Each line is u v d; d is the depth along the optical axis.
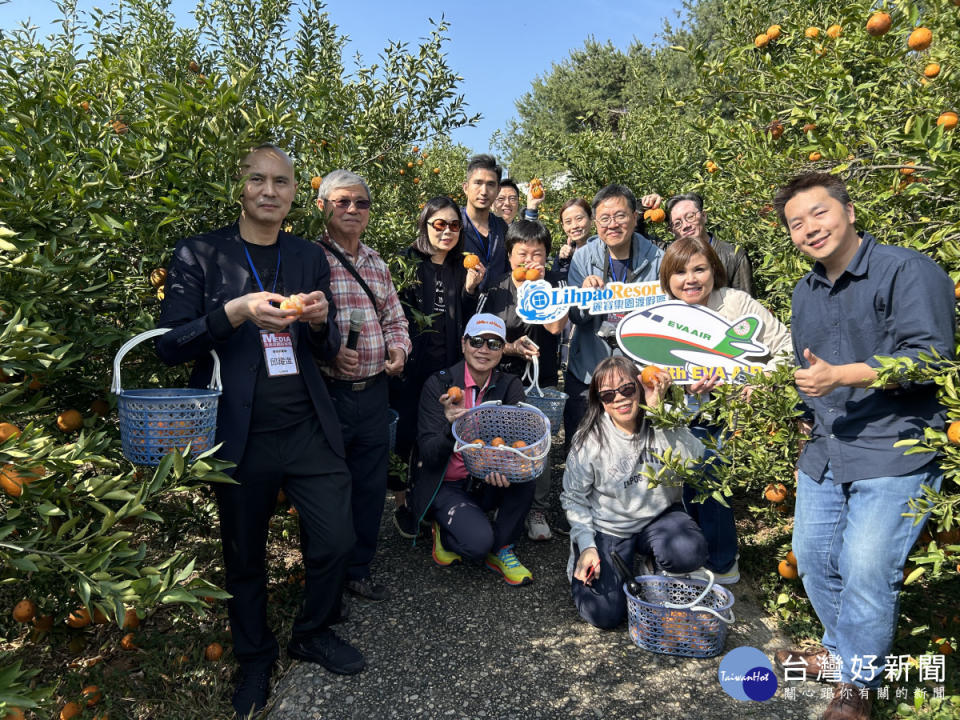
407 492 3.55
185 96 2.39
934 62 2.57
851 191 2.52
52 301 2.10
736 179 2.97
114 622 2.88
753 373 2.51
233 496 2.31
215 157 2.35
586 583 2.89
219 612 2.97
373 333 3.01
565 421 3.89
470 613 3.03
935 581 2.98
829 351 2.26
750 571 3.36
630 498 3.00
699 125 3.22
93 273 2.32
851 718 2.23
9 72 2.37
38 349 2.01
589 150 6.30
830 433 2.22
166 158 2.50
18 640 2.77
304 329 2.41
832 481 2.28
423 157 7.21
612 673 2.62
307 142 4.00
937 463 2.06
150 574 1.65
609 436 2.98
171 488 1.82
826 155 2.50
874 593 2.09
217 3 4.94
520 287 3.26
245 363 2.25
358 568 3.12
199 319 2.11
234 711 2.40
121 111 2.88
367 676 2.58
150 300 2.68
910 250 2.08
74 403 2.50
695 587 2.84
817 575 2.38
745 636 2.87
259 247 2.40
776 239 3.46
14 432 1.60
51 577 2.33
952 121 2.32
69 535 1.87
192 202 2.55
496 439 3.06
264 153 2.33
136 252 2.62
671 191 6.08
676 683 2.57
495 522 3.27
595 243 3.86
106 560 1.60
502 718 2.38
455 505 3.24
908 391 2.03
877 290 2.09
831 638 2.44
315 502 2.40
